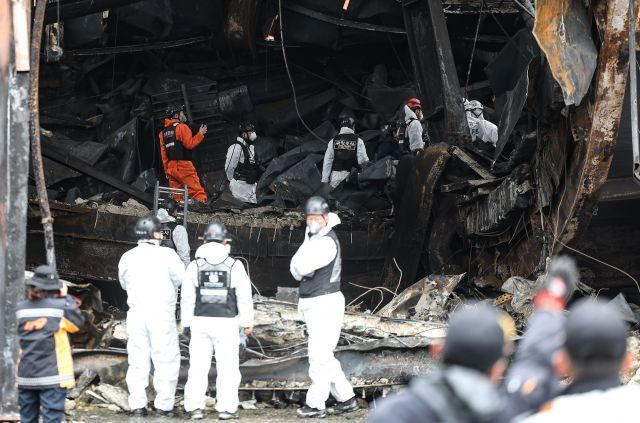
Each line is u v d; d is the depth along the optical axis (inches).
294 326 1568.7
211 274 1352.1
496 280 1964.8
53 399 1066.1
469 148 2068.2
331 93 3142.2
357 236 2490.2
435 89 2253.9
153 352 1378.0
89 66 3021.7
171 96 3034.0
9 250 1254.9
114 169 2864.2
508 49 1959.9
